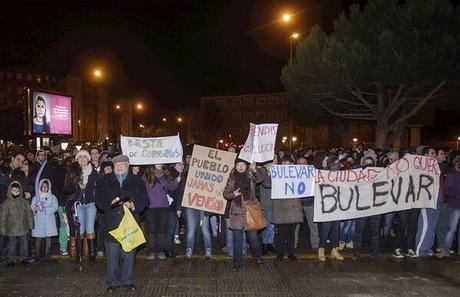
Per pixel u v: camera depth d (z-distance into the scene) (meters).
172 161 11.33
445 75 22.34
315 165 12.83
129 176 8.70
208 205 10.91
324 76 23.39
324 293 8.52
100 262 10.73
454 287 8.87
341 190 10.95
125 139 11.29
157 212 10.89
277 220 10.66
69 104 35.91
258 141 10.73
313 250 12.14
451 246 12.05
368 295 8.41
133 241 8.51
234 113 89.94
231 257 11.26
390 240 13.13
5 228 10.23
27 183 11.01
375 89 26.20
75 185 10.59
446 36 21.20
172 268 10.26
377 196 11.06
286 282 9.20
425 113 40.78
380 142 26.53
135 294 8.48
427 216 11.20
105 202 8.48
